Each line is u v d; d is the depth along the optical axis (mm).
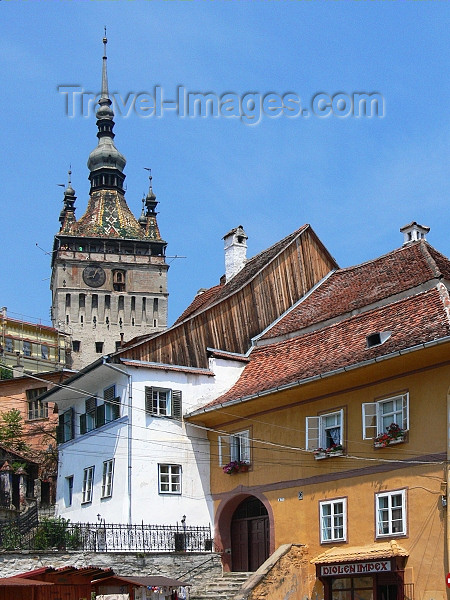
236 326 42594
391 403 32125
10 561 32531
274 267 44594
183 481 39000
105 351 133250
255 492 36938
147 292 136750
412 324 32844
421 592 29312
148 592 30875
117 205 142750
